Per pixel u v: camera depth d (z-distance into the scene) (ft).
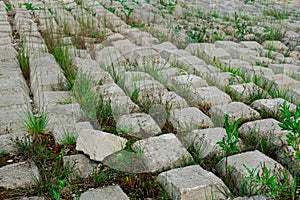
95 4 26.37
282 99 13.80
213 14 26.61
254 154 10.26
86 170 9.93
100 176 9.59
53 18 22.58
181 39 19.45
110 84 12.09
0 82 14.20
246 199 8.80
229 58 18.07
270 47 20.08
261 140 11.03
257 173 8.81
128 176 9.74
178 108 11.82
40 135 11.39
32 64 15.75
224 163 9.94
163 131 11.23
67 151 10.71
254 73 15.79
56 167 9.93
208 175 9.30
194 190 8.74
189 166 9.73
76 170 9.87
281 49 20.07
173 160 10.09
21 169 9.78
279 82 15.23
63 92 13.67
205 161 10.32
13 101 12.92
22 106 12.75
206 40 20.31
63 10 24.08
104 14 23.40
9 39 18.80
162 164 10.00
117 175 9.80
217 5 30.07
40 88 13.85
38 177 9.53
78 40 17.69
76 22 21.03
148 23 22.13
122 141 10.48
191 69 14.74
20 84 14.21
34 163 10.04
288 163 10.13
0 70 15.40
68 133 11.10
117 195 8.96
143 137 10.87
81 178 9.62
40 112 12.46
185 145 10.69
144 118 11.35
